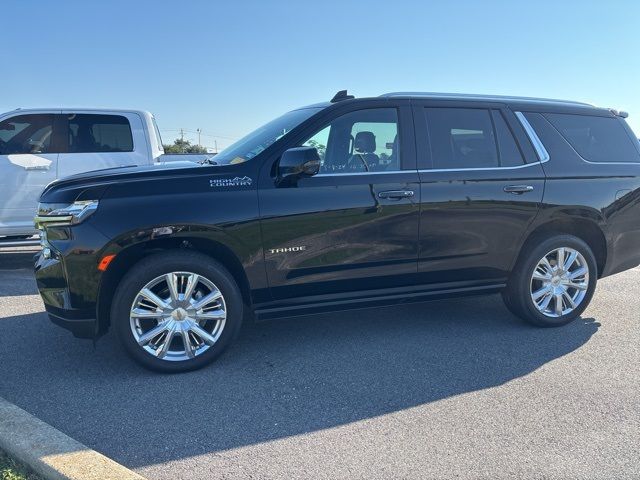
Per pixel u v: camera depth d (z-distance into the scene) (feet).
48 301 12.33
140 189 12.14
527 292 15.51
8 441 9.14
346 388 12.02
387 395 11.68
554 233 15.71
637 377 12.60
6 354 13.94
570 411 10.98
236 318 13.01
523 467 9.09
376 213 13.58
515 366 13.24
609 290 20.80
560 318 15.98
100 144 24.48
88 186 12.00
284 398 11.53
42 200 12.56
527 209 15.01
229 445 9.73
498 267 15.20
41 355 13.88
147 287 12.25
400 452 9.50
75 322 12.10
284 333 15.56
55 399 11.46
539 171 15.14
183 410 11.00
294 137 13.35
